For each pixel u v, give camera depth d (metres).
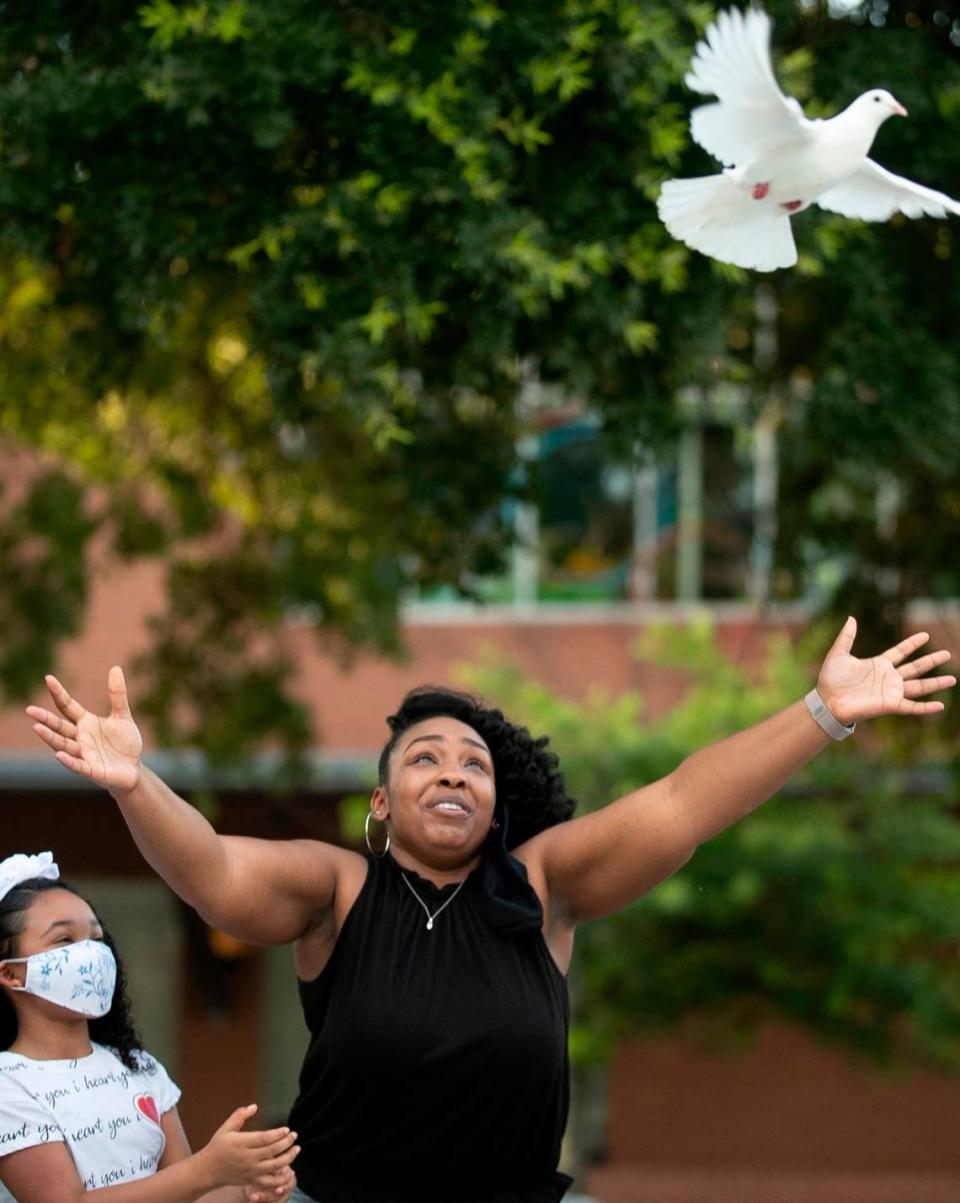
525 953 4.99
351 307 7.86
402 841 5.13
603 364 8.40
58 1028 5.08
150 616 15.52
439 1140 4.85
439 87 7.58
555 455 19.28
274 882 4.89
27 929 5.05
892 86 9.04
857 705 4.94
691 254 8.62
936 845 15.12
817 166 4.64
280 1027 18.72
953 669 12.10
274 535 14.56
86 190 7.95
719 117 4.64
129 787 4.60
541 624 19.48
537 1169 5.00
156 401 13.06
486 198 7.65
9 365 12.11
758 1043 17.47
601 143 8.13
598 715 15.56
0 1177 4.93
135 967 18.83
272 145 7.55
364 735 19.25
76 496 14.69
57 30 8.16
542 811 5.50
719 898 14.53
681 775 5.10
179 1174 4.55
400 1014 4.82
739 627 19.03
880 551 12.22
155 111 7.86
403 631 17.19
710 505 19.16
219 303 11.10
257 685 15.02
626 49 7.84
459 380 8.35
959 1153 18.50
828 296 10.12
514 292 7.69
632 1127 18.53
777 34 8.80
